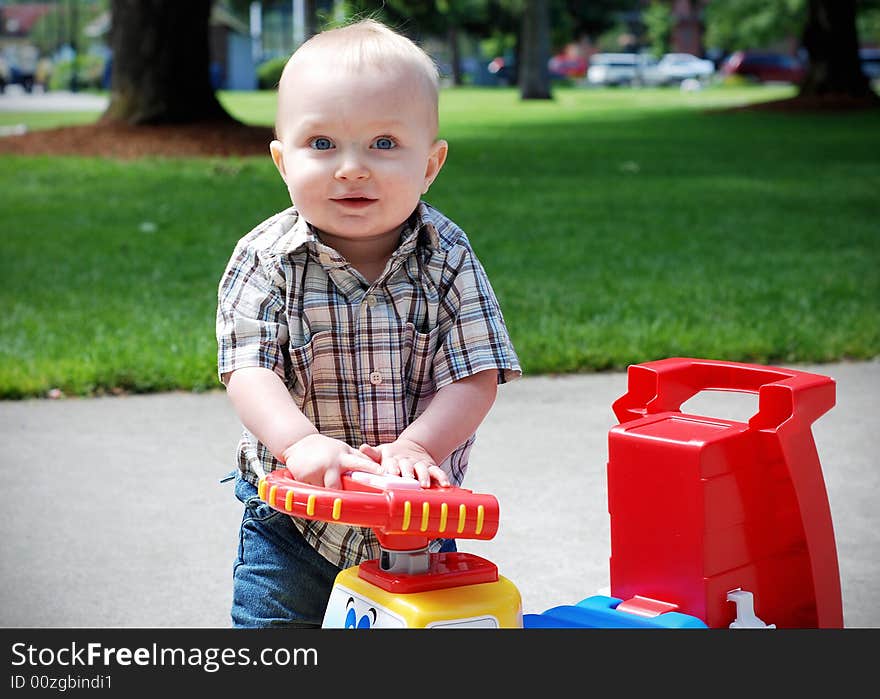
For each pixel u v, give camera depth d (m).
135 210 13.86
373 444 2.76
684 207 14.62
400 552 2.39
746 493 2.79
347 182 2.59
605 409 6.74
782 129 26.58
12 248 11.45
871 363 7.72
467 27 73.44
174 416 6.62
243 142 20.17
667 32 94.62
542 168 18.89
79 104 45.31
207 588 4.37
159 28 21.19
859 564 4.55
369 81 2.58
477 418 2.72
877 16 85.00
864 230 12.80
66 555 4.68
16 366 7.22
